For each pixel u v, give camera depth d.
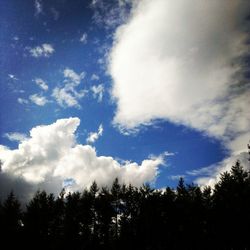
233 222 30.12
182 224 33.69
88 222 38.03
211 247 31.39
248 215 29.61
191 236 32.66
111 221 37.97
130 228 35.38
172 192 37.38
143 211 36.12
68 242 34.59
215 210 32.09
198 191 35.59
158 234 34.41
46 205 37.47
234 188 31.39
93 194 39.84
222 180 33.44
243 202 30.20
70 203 38.44
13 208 36.09
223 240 30.69
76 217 37.69
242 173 32.44
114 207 38.75
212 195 33.97
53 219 37.50
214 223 31.83
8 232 34.12
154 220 35.03
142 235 34.59
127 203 38.38
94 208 38.50
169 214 35.12
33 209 36.44
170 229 34.19
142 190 38.47
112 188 39.69
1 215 35.09
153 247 34.22
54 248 34.12
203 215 33.06
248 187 30.81
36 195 38.31
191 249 32.47
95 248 34.62
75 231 35.94
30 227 34.84
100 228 37.69
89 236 35.97
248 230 29.33
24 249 33.69
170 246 33.69
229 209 30.66
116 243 34.62
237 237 29.77
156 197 36.81
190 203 34.44
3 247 33.47
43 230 35.78
